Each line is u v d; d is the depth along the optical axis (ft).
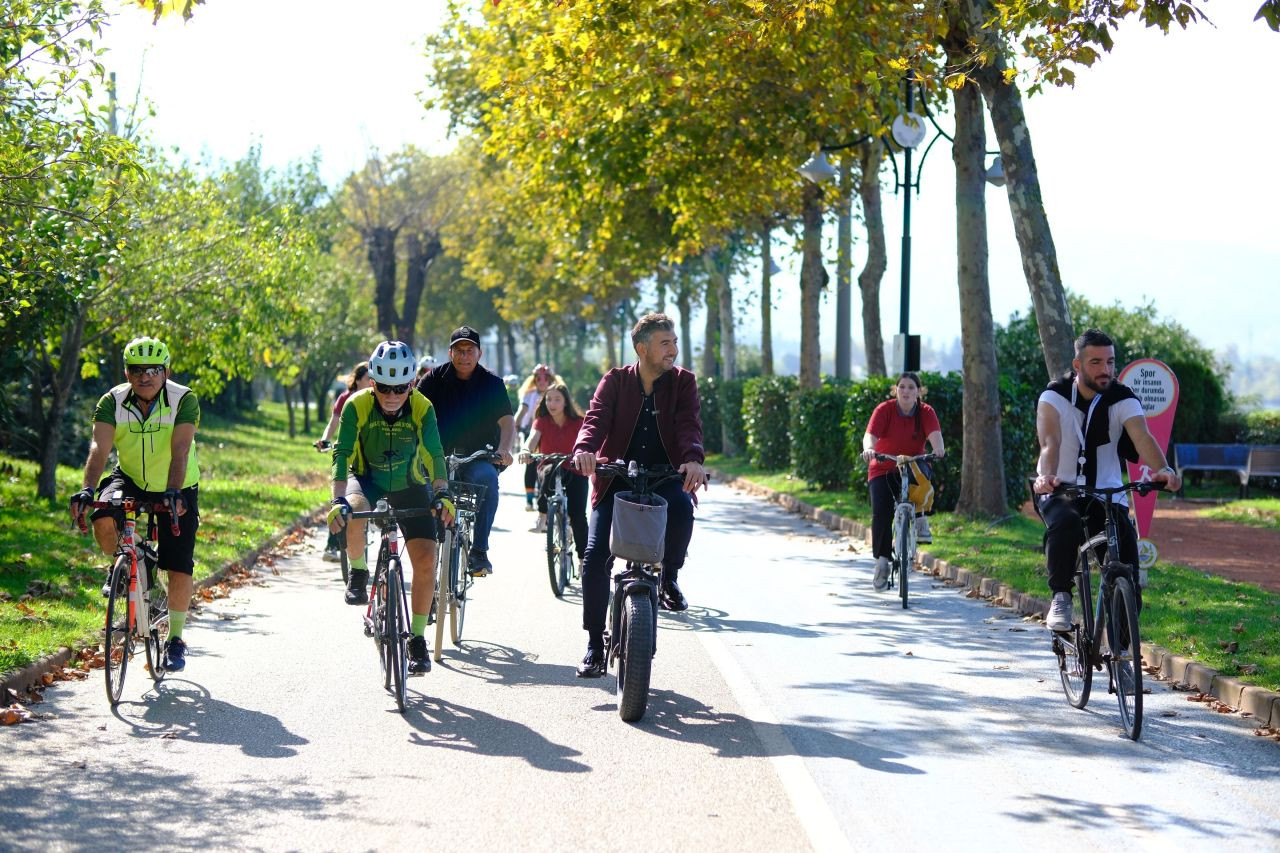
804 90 80.07
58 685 30.91
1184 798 22.80
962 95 67.62
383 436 30.58
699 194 89.92
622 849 19.79
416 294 241.55
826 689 31.27
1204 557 59.41
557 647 36.35
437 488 30.32
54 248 51.85
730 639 37.76
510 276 181.98
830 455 89.66
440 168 240.73
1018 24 42.11
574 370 309.22
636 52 75.56
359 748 25.54
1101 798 22.74
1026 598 43.78
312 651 35.47
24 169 48.60
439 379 39.93
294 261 80.38
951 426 74.43
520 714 28.43
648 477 29.09
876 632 39.60
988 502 68.13
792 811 21.66
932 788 23.16
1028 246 59.11
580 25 67.87
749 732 26.94
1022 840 20.45
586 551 30.30
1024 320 121.80
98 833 20.39
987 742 26.50
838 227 115.44
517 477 118.11
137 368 29.58
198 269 74.64
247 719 27.84
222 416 205.87
